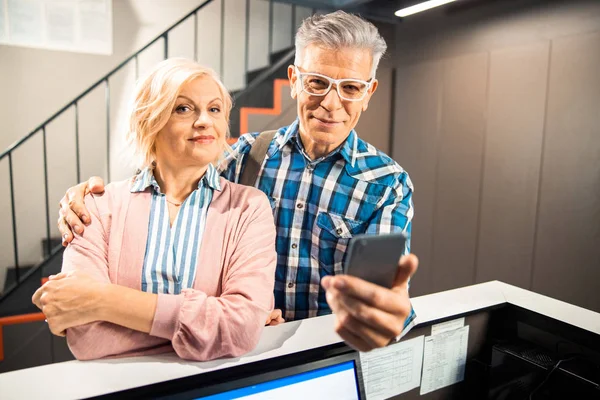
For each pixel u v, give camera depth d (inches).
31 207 138.4
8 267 136.6
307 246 51.3
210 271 36.1
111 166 147.3
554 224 109.7
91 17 137.9
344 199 49.9
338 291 21.3
